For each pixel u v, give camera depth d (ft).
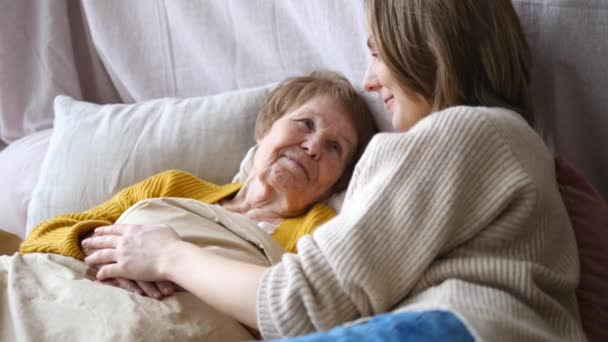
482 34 3.10
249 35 4.92
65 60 5.73
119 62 5.55
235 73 5.08
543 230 2.65
